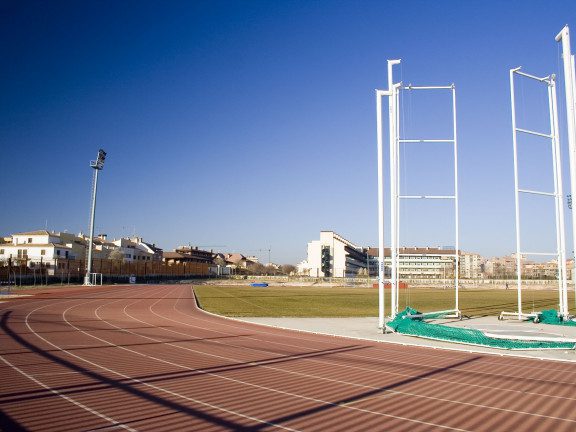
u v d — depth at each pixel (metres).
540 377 13.43
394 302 26.53
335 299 55.09
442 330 20.97
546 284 111.19
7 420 8.41
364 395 10.93
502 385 12.26
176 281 121.88
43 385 10.98
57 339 18.67
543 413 9.59
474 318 31.84
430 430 8.44
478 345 19.61
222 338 20.59
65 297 47.72
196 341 19.39
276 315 32.78
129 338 19.62
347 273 164.88
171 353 16.16
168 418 8.77
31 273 72.50
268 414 9.20
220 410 9.40
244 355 16.28
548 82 30.88
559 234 29.72
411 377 13.17
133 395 10.33
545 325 27.55
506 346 18.94
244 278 143.00
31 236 93.44
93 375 12.20
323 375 13.17
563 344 18.81
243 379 12.35
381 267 23.92
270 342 19.78
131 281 100.69
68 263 81.94
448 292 79.25
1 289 58.09
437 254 160.38
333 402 10.23
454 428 8.55
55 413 8.88
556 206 30.00
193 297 53.78
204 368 13.67
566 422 8.98
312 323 27.64
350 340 21.14
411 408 9.87
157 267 121.50
